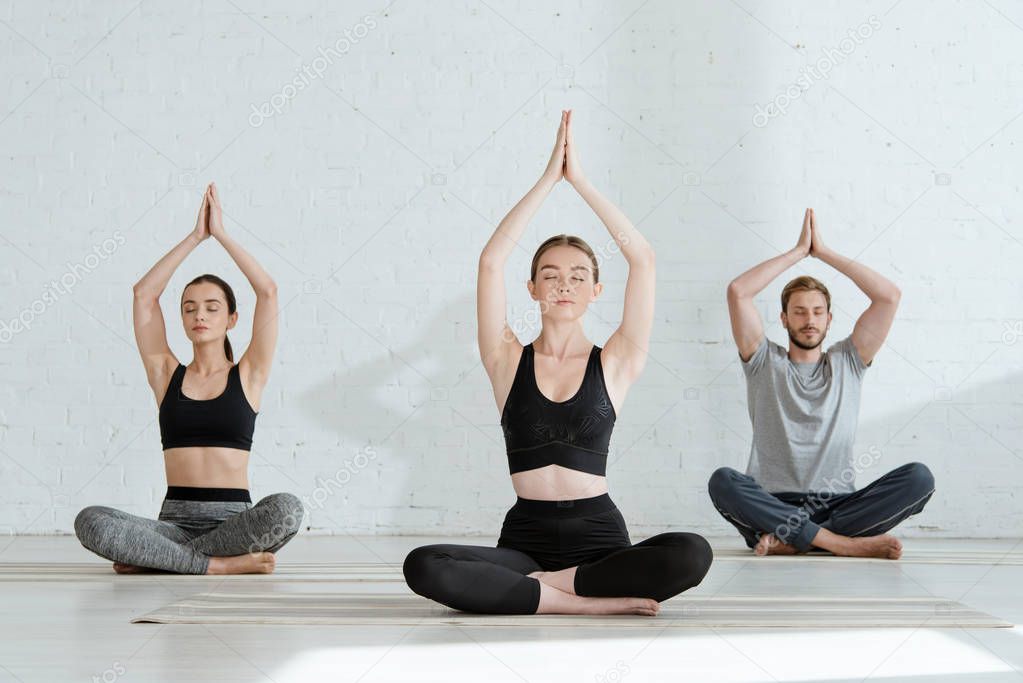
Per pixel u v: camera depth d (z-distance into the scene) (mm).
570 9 4758
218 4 4758
